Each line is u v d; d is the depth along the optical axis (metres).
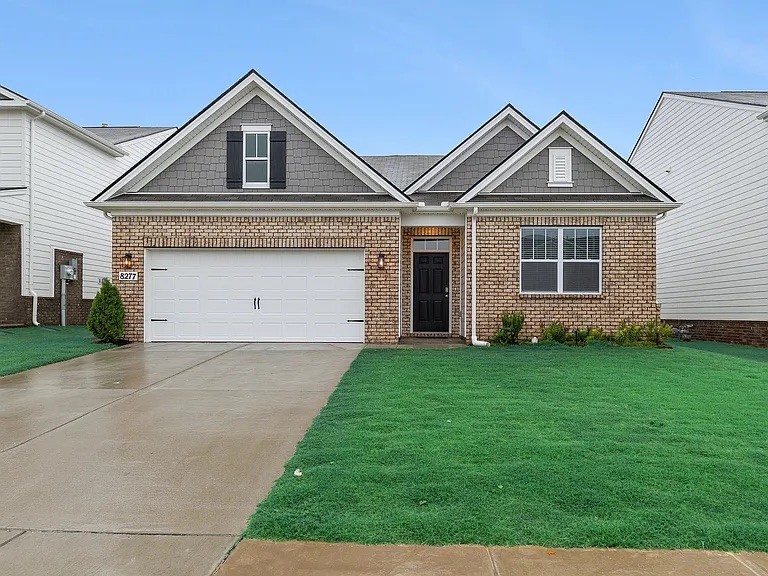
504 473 4.73
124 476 4.94
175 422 6.72
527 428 6.09
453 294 16.19
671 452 5.29
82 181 20.97
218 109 14.85
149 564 3.47
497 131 16.86
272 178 14.92
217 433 6.25
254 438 6.06
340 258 14.60
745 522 3.88
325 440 5.72
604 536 3.71
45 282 19.00
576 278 14.42
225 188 14.97
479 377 9.16
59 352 12.30
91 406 7.53
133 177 14.80
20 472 5.04
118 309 14.20
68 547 3.68
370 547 3.63
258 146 15.03
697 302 18.75
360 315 14.55
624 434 5.88
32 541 3.76
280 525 3.87
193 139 15.05
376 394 7.85
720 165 17.45
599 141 14.77
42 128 18.84
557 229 14.46
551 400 7.47
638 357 11.64
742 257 16.36
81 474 4.99
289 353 12.57
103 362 11.28
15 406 7.52
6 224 17.95
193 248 14.55
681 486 4.48
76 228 20.66
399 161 20.55
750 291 15.99
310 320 14.59
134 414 7.11
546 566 3.42
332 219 14.45
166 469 5.11
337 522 3.89
